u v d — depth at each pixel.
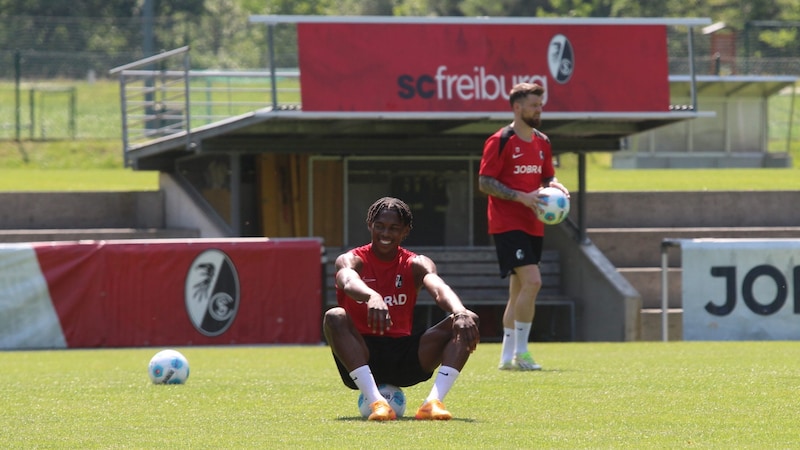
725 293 59.56
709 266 59.47
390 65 65.12
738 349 47.25
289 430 21.44
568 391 28.53
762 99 120.94
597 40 66.88
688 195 80.38
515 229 35.88
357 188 77.62
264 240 58.91
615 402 26.11
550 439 20.09
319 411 24.92
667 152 119.50
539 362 39.38
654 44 67.56
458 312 21.70
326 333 22.67
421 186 78.25
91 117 144.12
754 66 145.75
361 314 22.88
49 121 140.75
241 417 23.86
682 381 30.83
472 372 34.69
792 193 81.12
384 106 64.94
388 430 21.00
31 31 162.62
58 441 20.39
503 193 35.50
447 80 65.56
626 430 21.44
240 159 74.38
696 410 24.53
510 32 66.19
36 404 26.81
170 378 31.81
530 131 36.09
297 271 59.16
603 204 79.94
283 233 76.50
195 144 70.69
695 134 120.06
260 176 76.00
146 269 58.06
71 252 57.50
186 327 58.28
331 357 46.75
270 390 29.77
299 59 64.25
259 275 58.84
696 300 59.50
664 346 50.75
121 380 33.59
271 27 65.06
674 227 80.31
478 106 65.81
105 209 81.19
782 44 152.50
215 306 58.59
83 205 80.75
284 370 38.03
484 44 65.94
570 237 75.69
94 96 154.88
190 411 25.12
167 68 157.25
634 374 33.34
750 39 153.88
